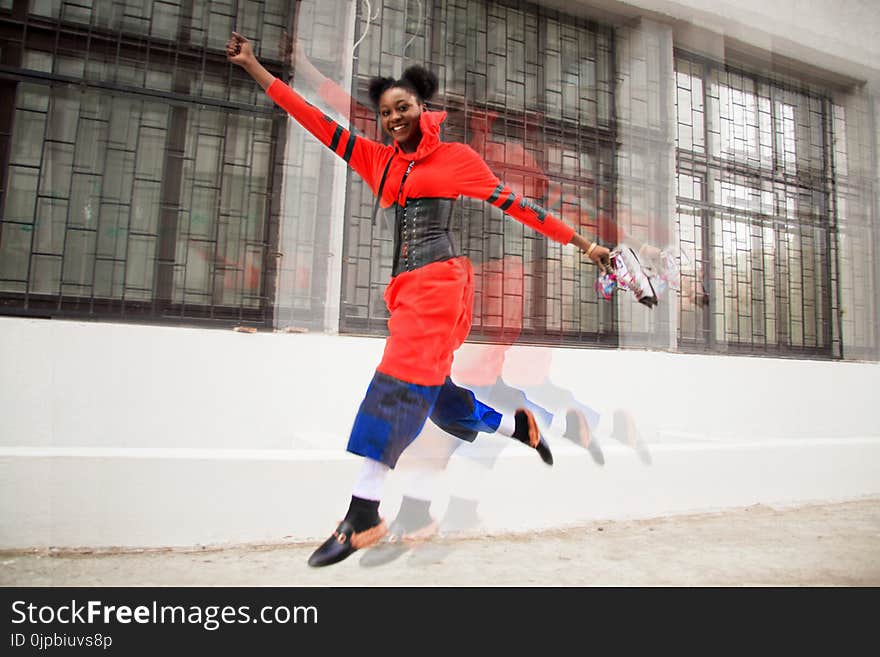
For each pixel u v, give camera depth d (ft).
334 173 12.35
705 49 17.03
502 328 13.88
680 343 15.98
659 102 16.06
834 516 12.95
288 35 12.50
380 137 12.89
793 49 17.66
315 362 11.19
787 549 10.31
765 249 17.46
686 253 16.28
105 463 9.24
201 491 9.57
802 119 18.48
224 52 12.13
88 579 8.04
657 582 8.64
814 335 17.90
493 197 7.75
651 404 14.43
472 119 14.25
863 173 18.95
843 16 18.26
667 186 15.88
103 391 9.95
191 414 10.36
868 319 18.56
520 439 8.86
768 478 14.05
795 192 18.10
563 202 14.94
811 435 16.42
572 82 15.42
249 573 8.50
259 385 10.79
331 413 11.19
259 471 9.82
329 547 6.47
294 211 12.23
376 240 12.87
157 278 11.46
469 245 13.75
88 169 11.23
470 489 11.03
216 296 11.78
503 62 14.74
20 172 10.87
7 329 9.61
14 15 10.98
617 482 12.33
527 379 13.28
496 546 10.25
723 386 15.40
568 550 10.10
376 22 13.41
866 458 15.29
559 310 14.64
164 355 10.31
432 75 7.82
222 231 11.92
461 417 8.45
